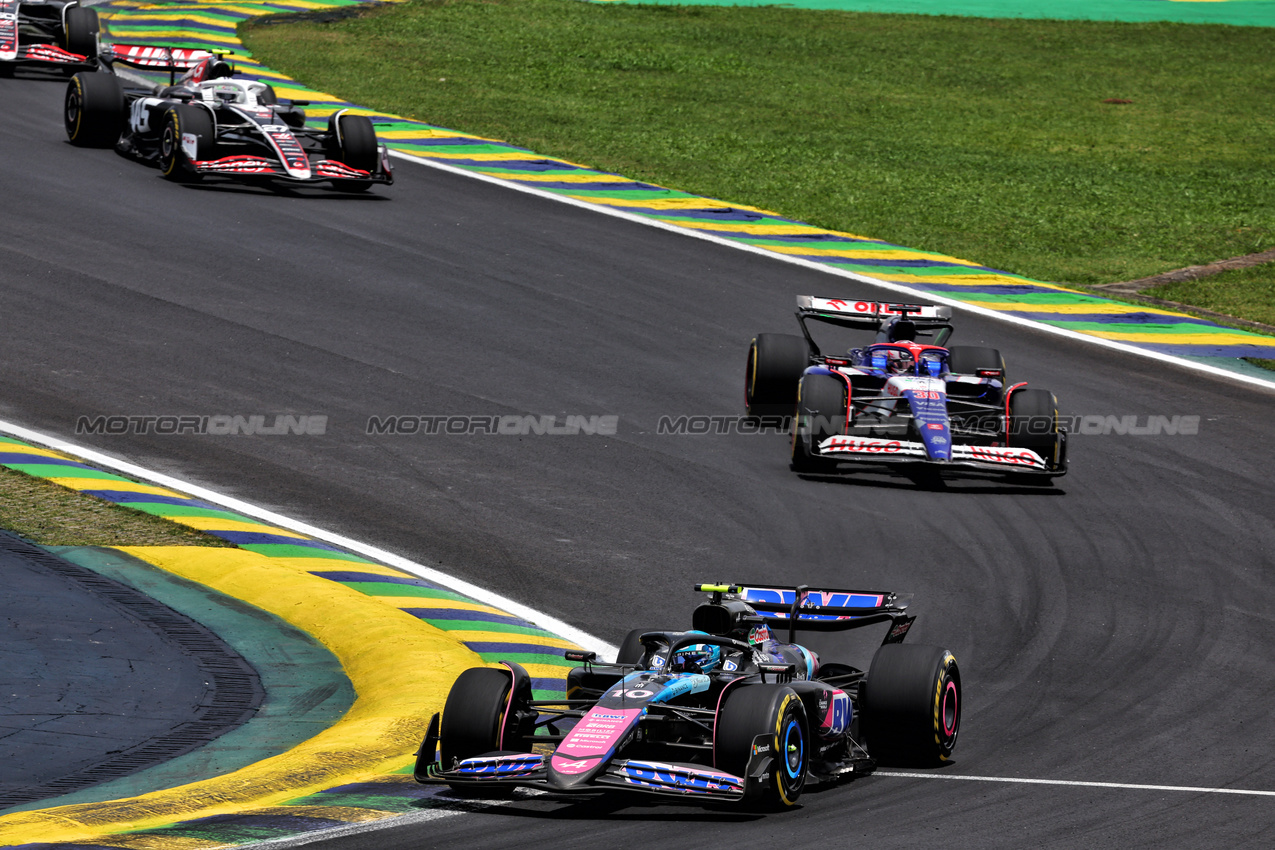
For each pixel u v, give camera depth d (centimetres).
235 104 9700
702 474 6006
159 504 5275
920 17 19588
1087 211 11731
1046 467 5931
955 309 8725
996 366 6500
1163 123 15438
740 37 17825
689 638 3297
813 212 11025
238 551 4869
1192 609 4828
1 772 3053
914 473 6244
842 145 13438
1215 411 7244
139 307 7438
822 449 5828
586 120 13425
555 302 8181
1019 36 18975
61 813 2778
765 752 2945
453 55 15325
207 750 3344
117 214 8794
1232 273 10256
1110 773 3397
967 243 10594
